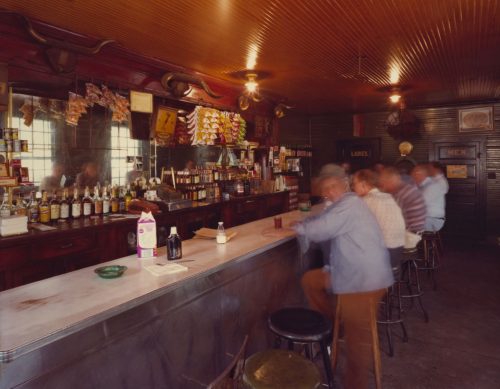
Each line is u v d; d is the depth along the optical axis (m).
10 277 3.21
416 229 4.33
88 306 1.68
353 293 2.68
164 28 3.60
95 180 4.70
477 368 3.13
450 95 7.34
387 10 3.26
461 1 3.10
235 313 2.69
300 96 7.18
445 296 4.85
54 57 3.56
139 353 1.91
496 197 8.10
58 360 1.53
